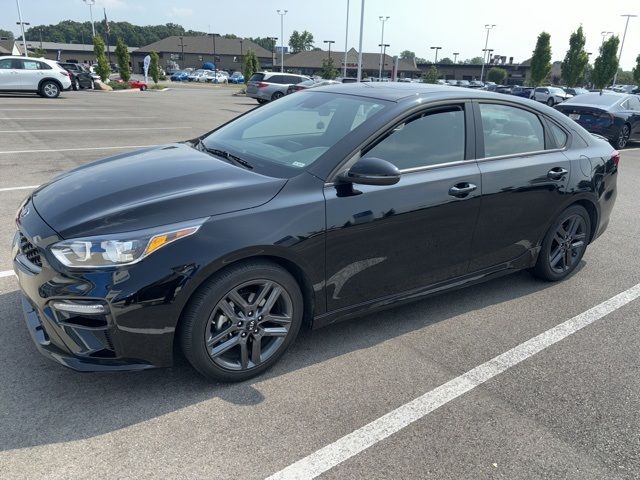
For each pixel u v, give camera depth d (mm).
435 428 2605
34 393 2709
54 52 104312
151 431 2479
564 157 4098
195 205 2609
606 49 52094
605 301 4148
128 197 2688
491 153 3666
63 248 2436
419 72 84750
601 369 3201
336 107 3500
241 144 3537
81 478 2186
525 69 85688
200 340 2648
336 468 2312
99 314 2422
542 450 2494
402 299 3408
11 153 8688
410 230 3229
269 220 2701
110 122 13523
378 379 2988
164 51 97062
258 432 2510
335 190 2928
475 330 3611
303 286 2992
